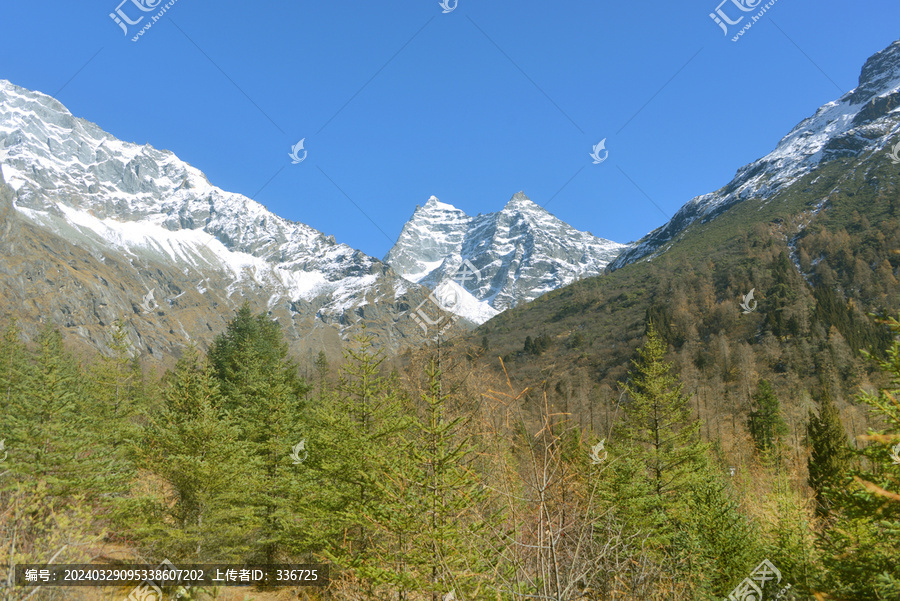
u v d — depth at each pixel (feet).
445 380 73.97
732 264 402.31
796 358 230.27
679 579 41.34
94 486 62.59
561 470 17.67
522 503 19.02
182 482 64.08
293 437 81.51
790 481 111.14
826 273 337.31
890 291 302.25
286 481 72.74
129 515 60.64
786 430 144.97
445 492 30.17
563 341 367.86
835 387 195.62
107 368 98.48
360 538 53.16
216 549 62.90
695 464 75.56
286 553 76.95
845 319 259.80
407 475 33.88
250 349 115.44
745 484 98.12
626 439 77.66
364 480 55.62
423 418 42.06
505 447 19.06
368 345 69.26
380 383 70.74
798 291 298.76
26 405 73.00
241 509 65.10
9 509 44.37
